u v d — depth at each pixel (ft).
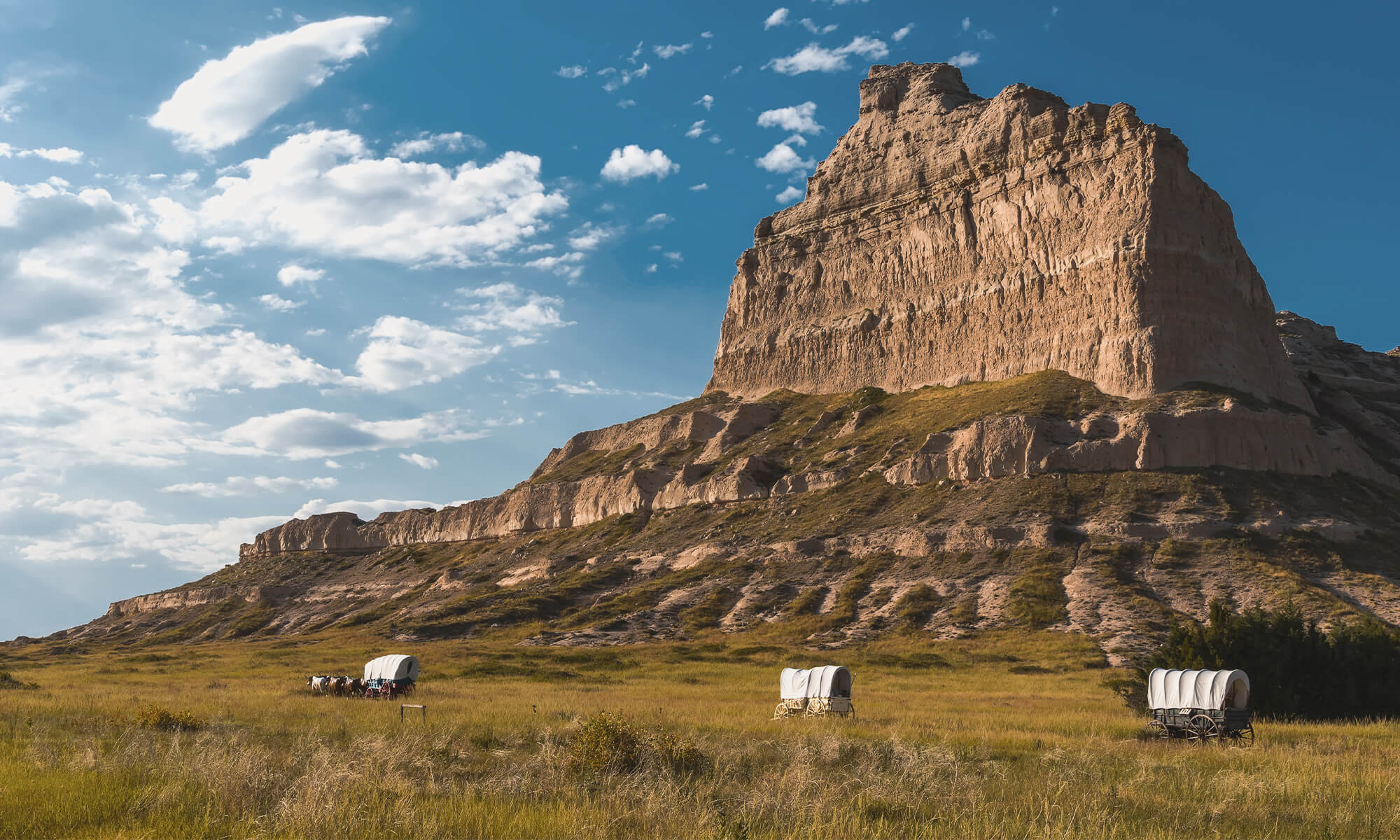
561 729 98.22
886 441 418.51
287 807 56.24
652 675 223.71
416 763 73.36
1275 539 295.89
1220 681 105.29
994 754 89.71
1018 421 359.87
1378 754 93.25
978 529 322.34
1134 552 296.71
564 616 352.69
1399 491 381.19
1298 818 62.44
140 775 67.00
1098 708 147.43
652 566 391.04
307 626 474.08
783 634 293.84
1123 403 364.99
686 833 54.60
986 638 260.21
